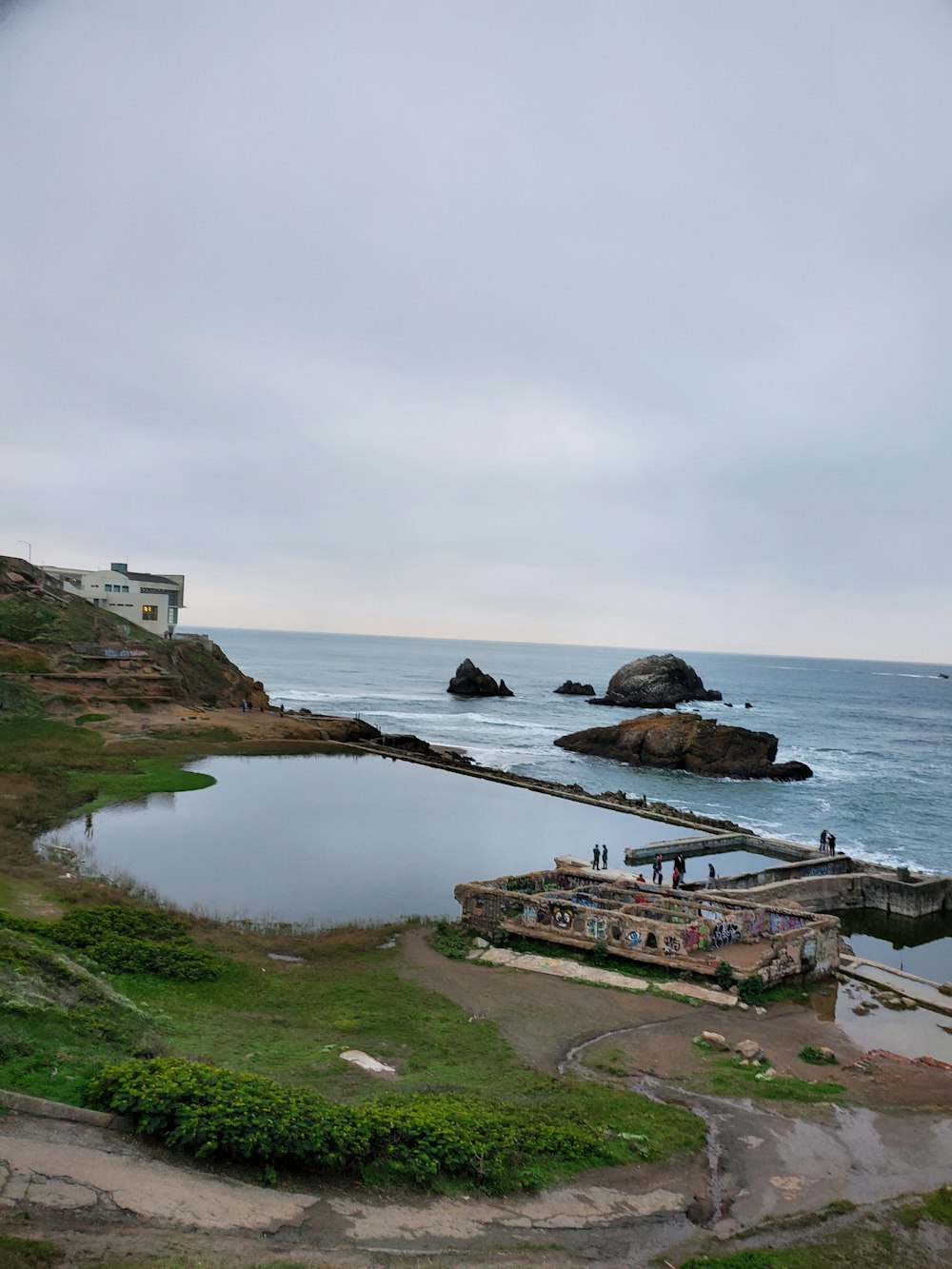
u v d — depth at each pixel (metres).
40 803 46.28
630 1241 11.72
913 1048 22.31
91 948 23.58
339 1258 10.13
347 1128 12.61
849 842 60.50
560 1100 16.48
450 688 195.12
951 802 77.50
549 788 69.69
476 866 43.12
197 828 46.19
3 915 24.97
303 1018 21.02
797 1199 13.41
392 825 52.25
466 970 26.44
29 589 97.12
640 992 24.98
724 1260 11.30
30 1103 11.84
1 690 75.31
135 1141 11.77
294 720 94.88
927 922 41.03
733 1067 19.66
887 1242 12.23
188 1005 20.80
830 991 26.69
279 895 35.12
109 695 84.81
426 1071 17.77
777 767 88.25
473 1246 11.00
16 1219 9.49
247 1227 10.41
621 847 51.28
